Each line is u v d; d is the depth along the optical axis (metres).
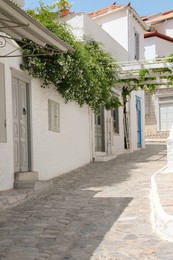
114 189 9.37
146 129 27.95
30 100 10.41
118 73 16.00
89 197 8.54
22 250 5.05
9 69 9.20
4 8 5.32
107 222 6.38
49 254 4.88
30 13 11.34
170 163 10.77
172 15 30.08
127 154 18.03
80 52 11.54
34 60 10.02
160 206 5.98
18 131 9.75
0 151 8.64
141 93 22.14
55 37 6.84
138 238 5.43
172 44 29.45
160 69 15.61
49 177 11.35
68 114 13.08
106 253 4.86
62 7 14.90
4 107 8.84
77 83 11.65
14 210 7.46
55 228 6.11
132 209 7.21
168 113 27.23
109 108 15.99
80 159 14.00
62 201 8.21
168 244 5.09
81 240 5.45
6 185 8.83
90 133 15.09
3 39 8.80
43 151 11.04
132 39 20.67
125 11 19.97
